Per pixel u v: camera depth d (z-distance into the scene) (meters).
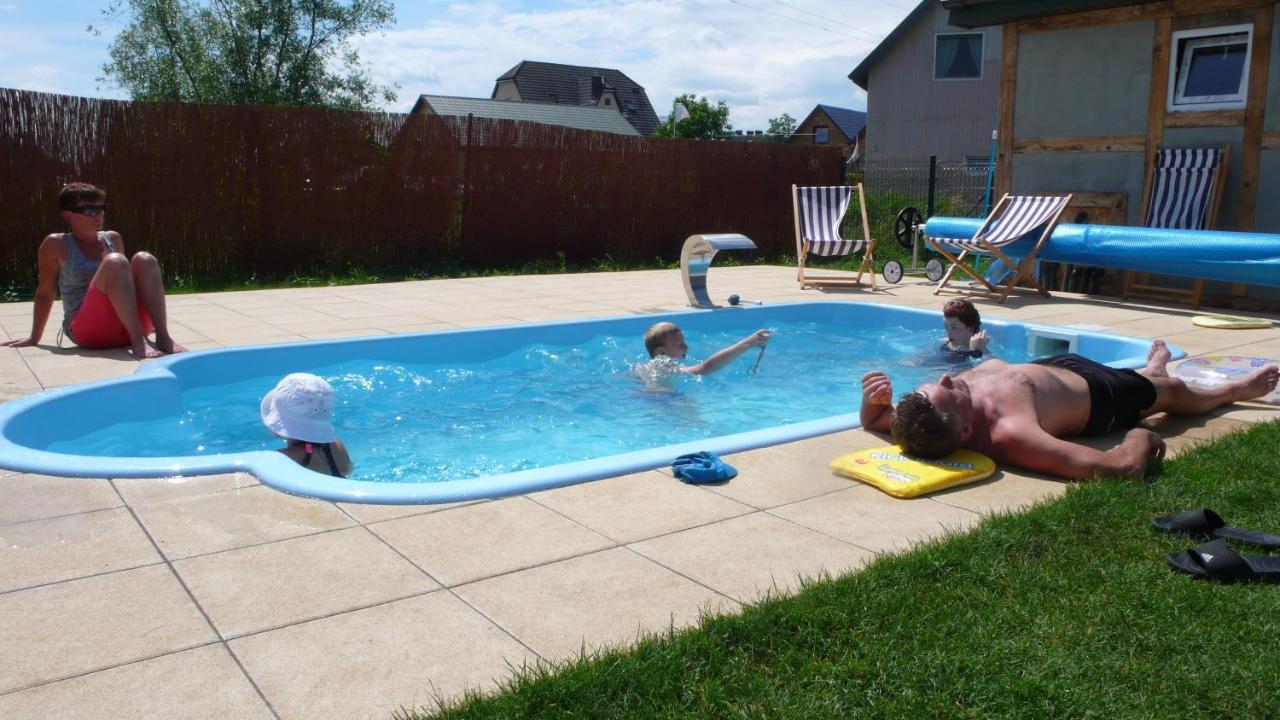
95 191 5.89
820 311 8.94
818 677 1.99
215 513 2.96
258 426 5.04
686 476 3.34
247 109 10.75
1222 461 3.49
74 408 4.53
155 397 5.02
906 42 26.92
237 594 2.39
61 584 2.43
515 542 2.75
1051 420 3.72
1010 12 10.00
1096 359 6.73
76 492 3.14
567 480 3.29
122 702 1.88
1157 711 1.87
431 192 12.16
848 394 5.93
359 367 6.30
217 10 25.56
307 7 25.70
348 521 2.91
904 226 13.23
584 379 6.23
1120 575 2.47
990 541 2.69
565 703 1.88
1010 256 9.59
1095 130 9.69
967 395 3.63
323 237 11.51
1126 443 3.43
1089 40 9.62
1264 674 1.98
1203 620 2.22
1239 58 8.67
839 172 15.72
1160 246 8.12
